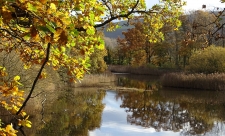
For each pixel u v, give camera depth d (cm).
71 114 1612
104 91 2677
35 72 1395
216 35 381
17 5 170
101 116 1653
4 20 167
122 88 2923
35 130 1218
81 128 1341
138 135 1316
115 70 5475
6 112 1102
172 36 5281
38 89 1512
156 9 465
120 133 1326
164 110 1928
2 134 232
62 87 2619
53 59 321
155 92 2698
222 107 2044
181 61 5422
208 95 2555
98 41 289
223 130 1447
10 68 1165
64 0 238
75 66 328
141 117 1705
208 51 3447
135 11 435
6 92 257
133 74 4947
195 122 1617
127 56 5856
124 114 1753
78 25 252
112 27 460
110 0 417
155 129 1440
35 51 321
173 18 496
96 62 3738
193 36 421
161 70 4869
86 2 251
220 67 3312
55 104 1838
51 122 1373
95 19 257
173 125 1544
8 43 345
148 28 520
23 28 252
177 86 3053
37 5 164
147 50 5525
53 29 164
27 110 1417
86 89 2731
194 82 2952
